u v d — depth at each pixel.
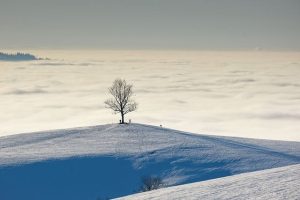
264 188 28.06
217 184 31.19
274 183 29.25
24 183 63.16
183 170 68.94
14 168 67.00
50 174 66.25
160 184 58.41
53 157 72.75
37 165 68.62
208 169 69.31
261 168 69.81
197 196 27.86
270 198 25.53
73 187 63.16
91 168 69.06
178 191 30.34
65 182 64.44
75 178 65.75
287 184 28.58
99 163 71.00
